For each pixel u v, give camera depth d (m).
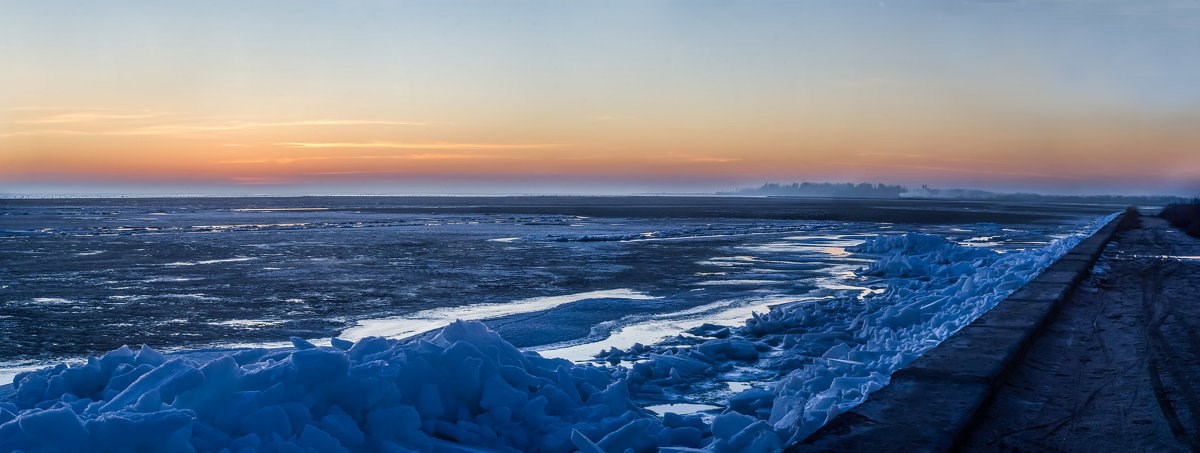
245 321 12.63
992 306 9.88
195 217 67.31
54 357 9.83
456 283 17.89
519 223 55.16
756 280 18.67
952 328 8.59
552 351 9.98
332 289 16.78
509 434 5.04
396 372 4.98
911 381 5.25
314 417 4.55
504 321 12.20
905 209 111.25
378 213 81.94
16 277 19.11
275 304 14.56
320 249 28.67
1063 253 18.55
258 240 34.09
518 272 20.45
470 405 5.27
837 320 11.74
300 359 4.75
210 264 22.69
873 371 6.41
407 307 14.13
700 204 154.50
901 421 4.33
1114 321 8.95
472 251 27.86
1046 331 8.16
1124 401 5.29
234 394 4.41
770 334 10.98
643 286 17.31
